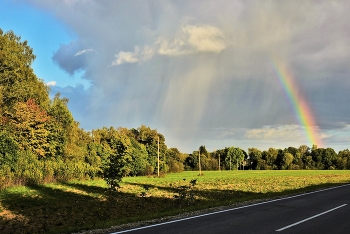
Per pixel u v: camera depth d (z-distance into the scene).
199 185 40.53
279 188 33.03
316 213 13.33
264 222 11.05
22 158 37.78
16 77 42.88
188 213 13.72
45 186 36.97
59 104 55.12
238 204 17.08
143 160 88.69
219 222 11.12
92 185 40.53
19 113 41.56
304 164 161.88
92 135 81.94
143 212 17.42
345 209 14.63
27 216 16.53
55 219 15.48
